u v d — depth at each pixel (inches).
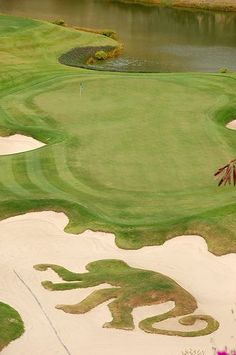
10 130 1726.1
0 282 1051.3
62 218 1258.6
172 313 956.6
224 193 1339.8
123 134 1674.5
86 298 994.7
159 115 1834.4
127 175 1432.1
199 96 2036.2
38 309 973.2
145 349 878.4
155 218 1240.2
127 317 944.3
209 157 1525.6
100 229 1211.2
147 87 2129.7
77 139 1643.7
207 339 903.1
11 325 925.8
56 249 1162.0
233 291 1034.7
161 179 1411.2
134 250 1159.0
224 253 1132.5
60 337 904.3
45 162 1512.1
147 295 991.6
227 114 1867.6
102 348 879.1
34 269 1090.7
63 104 1937.7
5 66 2377.0
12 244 1173.1
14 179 1424.7
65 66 2519.7
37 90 2094.0
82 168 1472.7
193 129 1717.5
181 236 1182.3
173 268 1102.4
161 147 1587.1
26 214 1267.2
